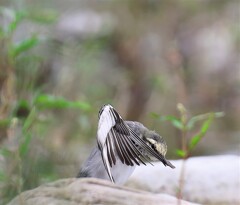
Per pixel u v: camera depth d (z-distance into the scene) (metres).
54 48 15.73
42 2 17.83
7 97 11.19
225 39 19.55
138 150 7.12
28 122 10.04
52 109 13.89
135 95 17.12
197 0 19.91
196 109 17.83
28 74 11.96
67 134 13.62
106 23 18.80
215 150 15.88
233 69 18.95
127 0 19.42
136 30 18.95
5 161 9.80
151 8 19.48
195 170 9.66
